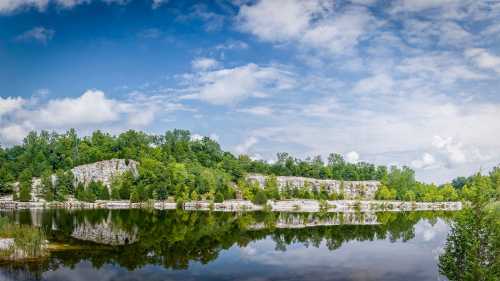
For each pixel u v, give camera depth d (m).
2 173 183.38
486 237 34.09
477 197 35.78
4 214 114.94
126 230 82.25
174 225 95.06
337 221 115.12
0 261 50.84
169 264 53.56
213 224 100.19
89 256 55.69
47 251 55.88
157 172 190.12
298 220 116.25
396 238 80.81
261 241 74.50
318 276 50.09
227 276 48.72
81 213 122.38
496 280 32.22
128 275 47.56
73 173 198.25
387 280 49.06
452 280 35.47
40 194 173.00
